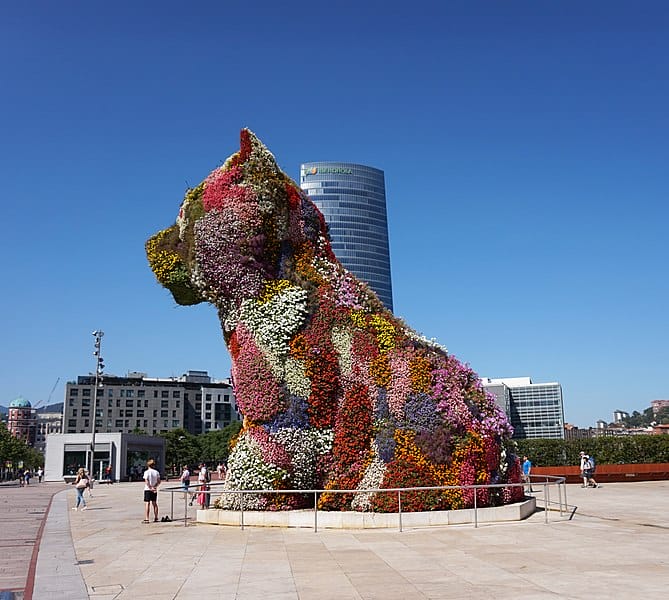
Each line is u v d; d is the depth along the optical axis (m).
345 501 14.40
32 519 21.41
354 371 15.07
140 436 74.44
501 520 14.50
